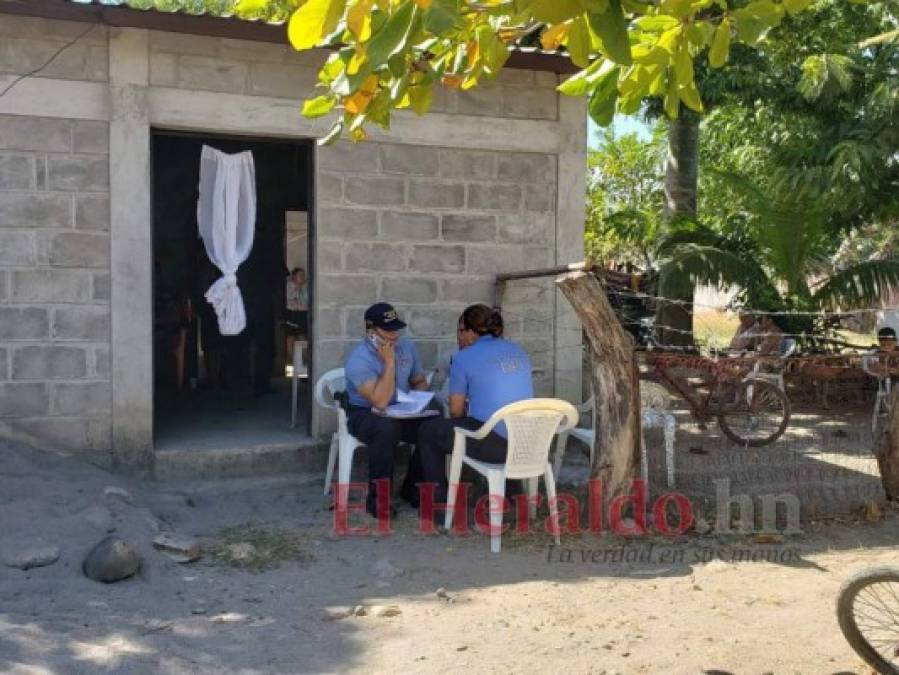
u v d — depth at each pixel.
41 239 7.13
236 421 9.12
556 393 8.66
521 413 6.11
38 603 4.91
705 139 17.36
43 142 7.11
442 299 8.27
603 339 6.49
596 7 2.88
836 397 9.99
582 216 8.67
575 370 8.70
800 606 5.17
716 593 5.38
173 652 4.39
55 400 7.20
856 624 4.29
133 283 7.34
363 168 7.97
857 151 11.52
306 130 7.77
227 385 11.55
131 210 7.31
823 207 11.95
